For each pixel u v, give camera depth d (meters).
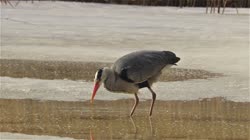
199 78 16.31
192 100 13.87
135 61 12.60
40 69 17.47
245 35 24.36
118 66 12.57
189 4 35.69
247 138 10.59
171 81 15.84
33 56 19.62
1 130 10.92
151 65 12.75
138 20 28.69
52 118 11.95
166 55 13.17
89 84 15.32
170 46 21.66
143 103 13.55
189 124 11.61
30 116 12.06
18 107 12.86
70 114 12.34
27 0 34.78
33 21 27.41
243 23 28.34
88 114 12.36
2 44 21.62
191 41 22.75
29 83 15.20
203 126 11.45
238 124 11.64
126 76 12.48
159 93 14.41
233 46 21.75
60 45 21.75
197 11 33.31
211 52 20.58
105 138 10.48
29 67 17.75
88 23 27.25
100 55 19.98
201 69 17.69
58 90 14.52
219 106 13.20
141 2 36.00
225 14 32.19
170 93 14.42
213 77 16.42
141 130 11.12
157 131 11.05
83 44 21.98
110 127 11.34
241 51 20.75
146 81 12.84
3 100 13.46
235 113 12.56
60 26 26.09
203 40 23.03
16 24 26.34
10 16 28.75
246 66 18.12
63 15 30.02
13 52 20.23
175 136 10.70
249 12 33.34
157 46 21.61
